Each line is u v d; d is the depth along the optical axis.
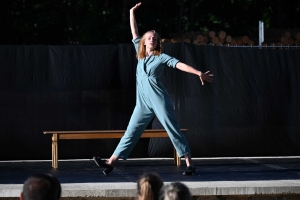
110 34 22.80
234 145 10.34
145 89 8.12
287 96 10.41
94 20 22.88
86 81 10.20
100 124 10.22
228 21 30.77
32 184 3.93
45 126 10.13
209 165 9.46
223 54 10.36
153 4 26.50
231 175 8.23
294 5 30.48
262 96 10.37
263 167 9.15
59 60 10.16
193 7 28.12
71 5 24.34
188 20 29.88
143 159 10.36
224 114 10.31
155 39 8.12
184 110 10.26
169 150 10.36
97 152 10.29
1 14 24.00
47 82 10.14
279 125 10.43
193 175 8.24
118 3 25.47
